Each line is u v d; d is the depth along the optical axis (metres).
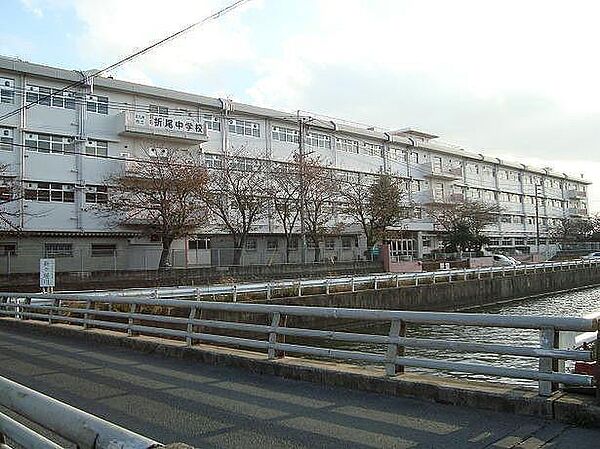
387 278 29.67
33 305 16.91
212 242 39.44
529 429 5.16
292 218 41.97
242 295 23.06
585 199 88.31
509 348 5.87
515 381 10.44
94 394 7.31
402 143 55.47
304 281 26.75
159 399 6.95
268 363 8.20
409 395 6.48
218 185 36.22
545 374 5.59
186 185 32.19
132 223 33.25
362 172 50.97
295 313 8.10
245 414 6.14
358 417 5.84
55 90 32.78
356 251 49.22
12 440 3.36
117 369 9.14
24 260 31.11
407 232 52.56
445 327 21.59
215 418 6.03
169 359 10.01
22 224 30.64
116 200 32.78
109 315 12.93
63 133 32.88
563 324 5.52
